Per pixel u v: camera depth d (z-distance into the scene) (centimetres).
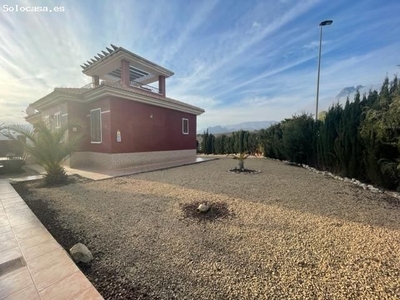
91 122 1045
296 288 185
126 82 1148
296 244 268
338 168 759
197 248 261
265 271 212
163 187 591
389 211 392
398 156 523
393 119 500
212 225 332
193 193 521
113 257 243
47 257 229
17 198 477
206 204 407
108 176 753
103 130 964
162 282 197
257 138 1769
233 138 1969
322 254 243
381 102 547
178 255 245
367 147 589
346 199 470
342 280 196
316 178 729
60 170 673
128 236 296
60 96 980
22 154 961
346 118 696
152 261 234
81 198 489
